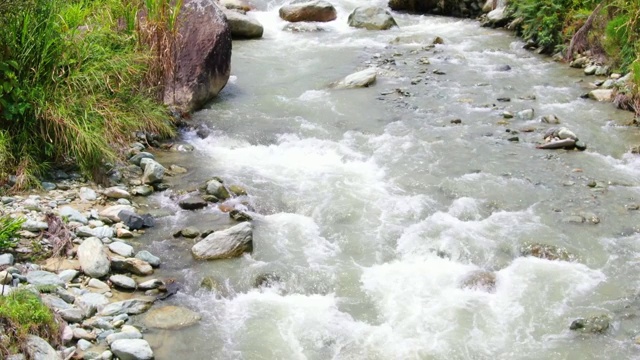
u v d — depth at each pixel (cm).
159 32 880
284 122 912
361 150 833
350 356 498
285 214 688
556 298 566
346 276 589
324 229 662
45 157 730
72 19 810
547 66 1174
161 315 528
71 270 558
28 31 737
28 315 466
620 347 511
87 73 775
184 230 645
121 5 909
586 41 1177
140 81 867
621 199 724
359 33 1389
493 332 526
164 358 487
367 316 543
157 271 589
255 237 642
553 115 931
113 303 531
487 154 827
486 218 684
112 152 751
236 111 946
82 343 478
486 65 1177
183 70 938
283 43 1309
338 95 1016
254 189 732
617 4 1116
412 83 1073
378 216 682
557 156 830
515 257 622
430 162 802
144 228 654
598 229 666
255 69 1140
